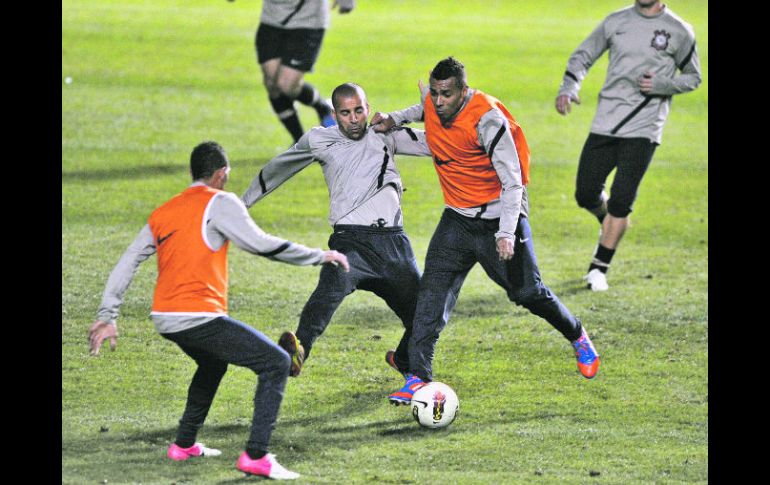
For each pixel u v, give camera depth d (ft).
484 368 89.71
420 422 75.97
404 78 204.54
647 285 112.06
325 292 77.97
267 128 171.22
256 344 65.98
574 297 108.06
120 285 66.28
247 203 82.84
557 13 293.02
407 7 294.05
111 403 79.77
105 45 222.48
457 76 75.20
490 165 77.82
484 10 294.66
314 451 71.46
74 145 155.53
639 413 80.64
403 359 83.20
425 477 66.90
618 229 109.70
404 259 80.38
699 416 80.02
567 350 94.43
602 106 110.63
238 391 83.71
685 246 126.11
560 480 67.00
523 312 103.96
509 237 75.05
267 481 65.41
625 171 109.09
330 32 248.11
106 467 67.26
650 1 108.68
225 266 67.00
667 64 108.99
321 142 80.48
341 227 80.02
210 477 65.98
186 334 65.46
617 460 71.00
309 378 86.33
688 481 67.62
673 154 167.22
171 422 76.54
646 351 94.27
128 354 90.12
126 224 124.36
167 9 271.69
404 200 140.36
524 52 236.22
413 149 82.43
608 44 111.04
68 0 275.59
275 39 151.12
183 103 183.42
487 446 73.26
